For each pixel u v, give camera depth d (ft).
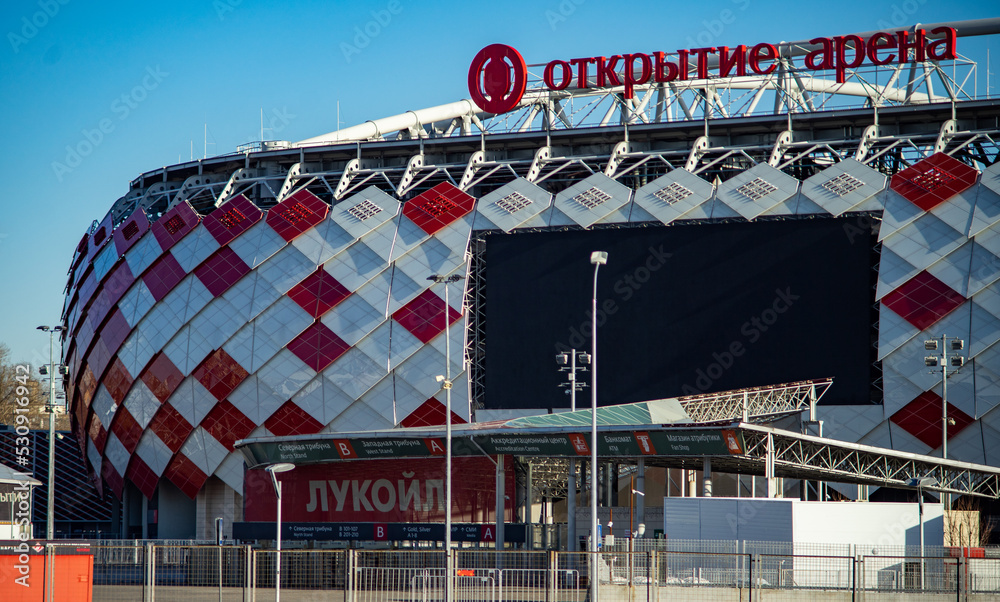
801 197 220.64
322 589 129.59
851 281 213.25
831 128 244.22
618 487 213.05
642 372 220.02
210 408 238.68
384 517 168.04
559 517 223.51
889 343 208.13
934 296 208.03
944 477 166.81
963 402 202.90
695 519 124.47
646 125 245.45
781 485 195.11
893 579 113.60
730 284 218.59
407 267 235.40
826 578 113.80
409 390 226.99
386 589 111.75
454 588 104.42
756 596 102.68
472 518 165.07
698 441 137.69
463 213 238.07
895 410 205.98
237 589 124.98
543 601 105.29
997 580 108.58
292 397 232.32
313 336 234.38
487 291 231.71
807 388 197.67
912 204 215.72
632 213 228.43
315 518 171.63
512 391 225.97
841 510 120.98
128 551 162.91
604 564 113.60
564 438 146.82
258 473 178.60
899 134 240.94
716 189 227.40
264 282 241.96
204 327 242.99
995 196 212.84
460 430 158.40
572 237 228.84
